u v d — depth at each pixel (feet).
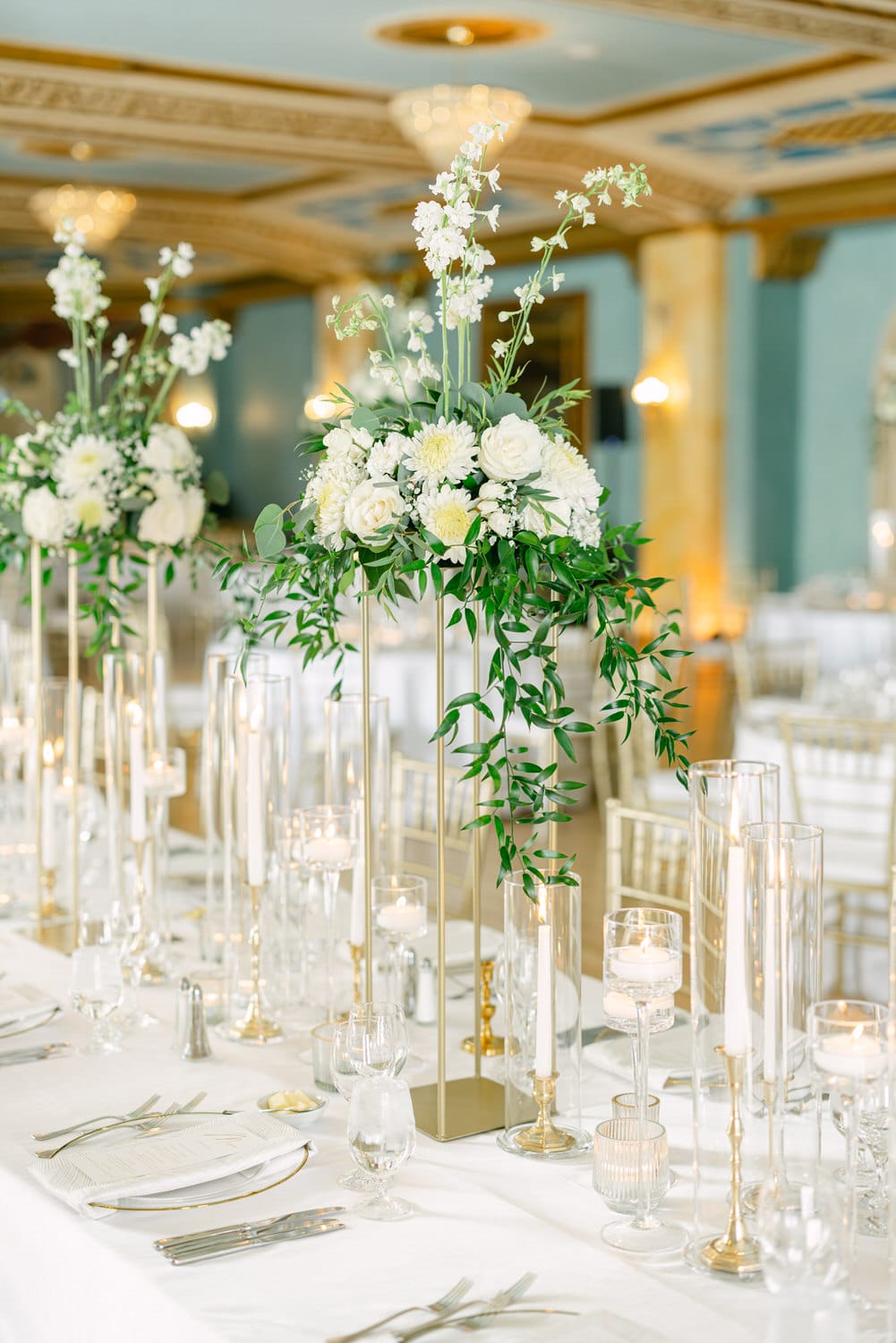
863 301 38.78
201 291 56.85
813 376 40.04
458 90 25.25
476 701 6.22
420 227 6.44
